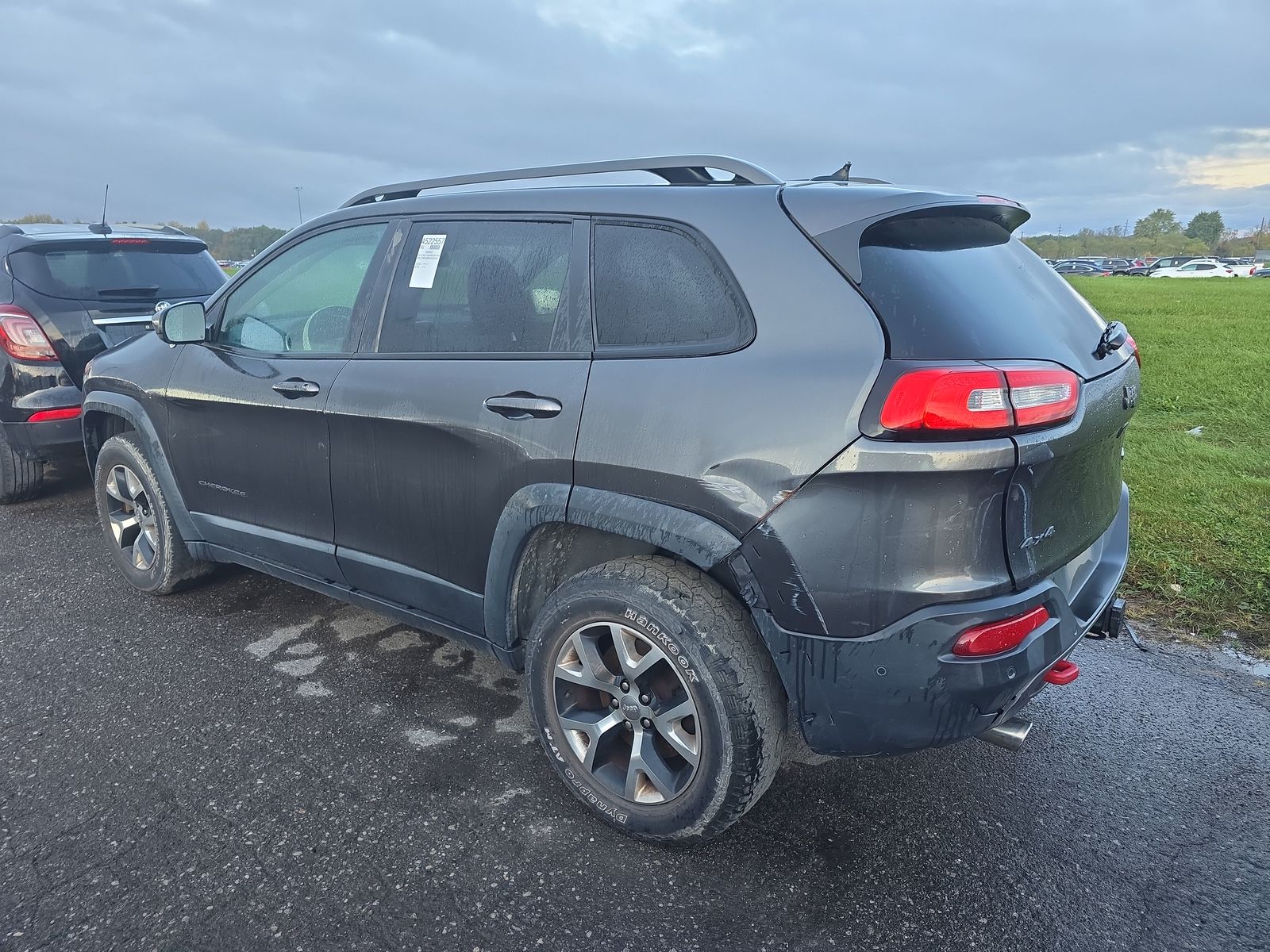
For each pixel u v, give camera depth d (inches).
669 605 86.3
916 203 86.4
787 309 83.0
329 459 118.3
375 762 109.7
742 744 85.6
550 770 108.6
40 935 80.8
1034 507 80.9
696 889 88.9
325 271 124.7
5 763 107.9
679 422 85.6
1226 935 84.0
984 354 78.2
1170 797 106.1
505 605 103.7
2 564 177.0
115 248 219.9
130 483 156.1
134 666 134.0
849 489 77.3
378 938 81.6
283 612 154.3
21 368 198.7
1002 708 81.9
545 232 102.1
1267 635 148.7
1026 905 87.7
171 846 93.4
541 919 84.3
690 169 99.3
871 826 99.7
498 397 98.6
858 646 79.6
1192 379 382.3
